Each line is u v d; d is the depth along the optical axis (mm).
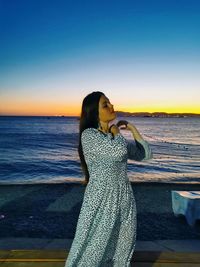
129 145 3125
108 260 3004
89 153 2916
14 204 8242
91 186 2926
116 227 2967
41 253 4102
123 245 2990
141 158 3184
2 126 135875
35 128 121438
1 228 6383
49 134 82688
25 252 4133
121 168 2949
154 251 4246
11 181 19797
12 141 58312
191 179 21344
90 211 2877
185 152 41969
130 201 3008
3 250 4207
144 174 23375
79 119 3127
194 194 6809
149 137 75875
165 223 6688
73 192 9578
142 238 5785
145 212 7461
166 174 23625
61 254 4066
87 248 2885
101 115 3031
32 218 7047
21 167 26641
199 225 6539
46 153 38969
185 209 6613
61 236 5945
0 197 8984
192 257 4051
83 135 2963
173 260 3951
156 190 9766
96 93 3055
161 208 7801
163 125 171375
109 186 2895
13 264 3805
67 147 47688
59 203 8336
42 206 8039
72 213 7469
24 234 6027
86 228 2871
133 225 3018
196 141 64625
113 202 2900
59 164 28641
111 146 2816
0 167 26562
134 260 3945
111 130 3039
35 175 22609
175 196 7020
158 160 32312
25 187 10273
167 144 55312
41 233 6098
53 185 10539
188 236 5914
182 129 126125
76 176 22188
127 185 3020
